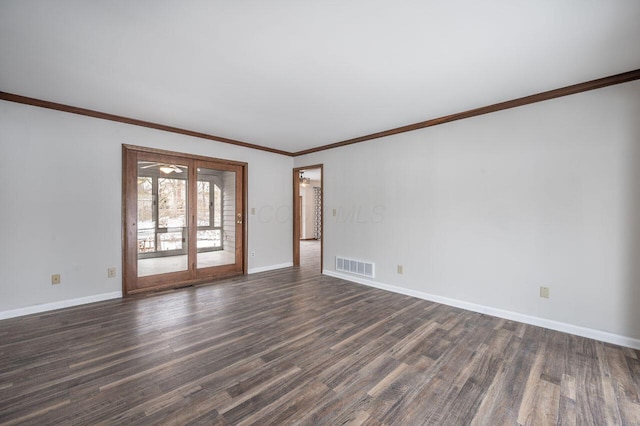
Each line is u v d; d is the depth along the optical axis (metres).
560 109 2.75
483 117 3.25
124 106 3.26
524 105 2.96
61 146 3.27
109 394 1.77
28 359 2.16
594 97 2.58
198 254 4.54
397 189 4.09
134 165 3.84
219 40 1.99
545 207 2.83
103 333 2.63
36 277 3.12
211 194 4.68
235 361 2.16
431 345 2.44
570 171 2.70
